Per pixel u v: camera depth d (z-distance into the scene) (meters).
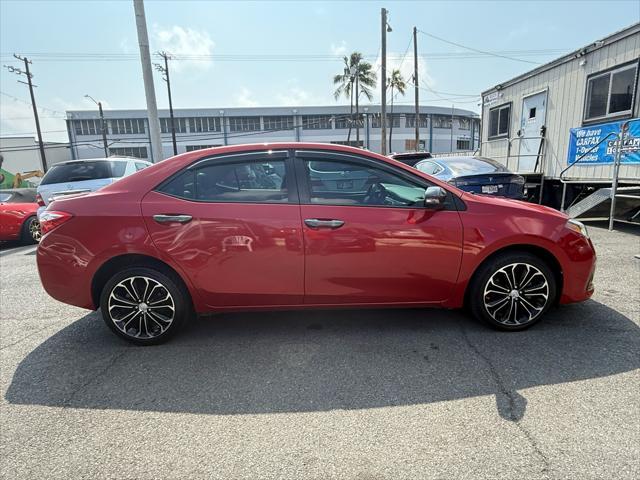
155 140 10.26
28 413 2.40
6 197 9.30
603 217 7.84
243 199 3.06
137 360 3.01
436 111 53.72
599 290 4.17
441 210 3.13
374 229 3.03
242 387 2.63
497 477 1.83
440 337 3.24
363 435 2.15
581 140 8.65
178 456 2.03
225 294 3.11
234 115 49.09
